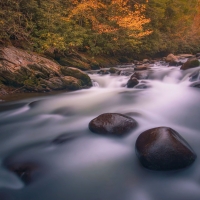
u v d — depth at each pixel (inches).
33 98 262.1
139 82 315.3
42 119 195.2
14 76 287.4
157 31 782.5
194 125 165.8
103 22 595.8
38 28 447.5
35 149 139.1
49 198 98.1
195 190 98.8
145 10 700.7
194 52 1051.3
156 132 120.0
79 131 160.2
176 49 943.0
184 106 207.6
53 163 122.6
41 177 111.1
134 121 155.6
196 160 114.3
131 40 628.4
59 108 223.6
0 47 307.1
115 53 661.9
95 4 565.9
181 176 106.4
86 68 474.0
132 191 100.6
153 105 215.0
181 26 985.5
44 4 455.5
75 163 122.3
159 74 333.4
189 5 1165.1
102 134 145.7
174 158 107.4
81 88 316.8
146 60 693.3
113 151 131.1
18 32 380.2
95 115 198.7
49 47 413.1
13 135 162.9
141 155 113.3
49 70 313.7
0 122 189.8
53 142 147.7
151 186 102.5
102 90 303.3
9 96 269.4
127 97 249.1
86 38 550.9
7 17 366.6
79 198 97.5
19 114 209.2
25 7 413.1
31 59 318.0
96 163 121.6
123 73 408.5
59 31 478.3
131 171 112.8
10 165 121.4
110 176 110.5
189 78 299.1
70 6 560.1
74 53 485.7
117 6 607.8
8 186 105.9
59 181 108.2
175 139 113.7
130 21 595.2
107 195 98.8
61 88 304.2
